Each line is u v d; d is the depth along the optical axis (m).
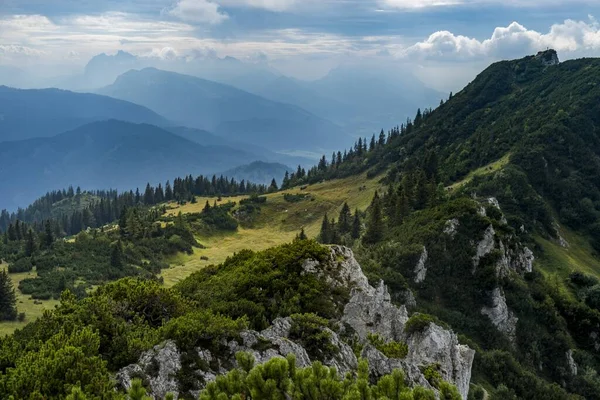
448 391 17.20
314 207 187.25
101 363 21.92
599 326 81.12
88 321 27.91
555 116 153.88
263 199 193.00
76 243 114.38
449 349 39.34
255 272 43.00
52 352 22.19
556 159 135.88
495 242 84.12
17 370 20.77
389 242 90.25
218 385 16.91
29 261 96.31
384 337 39.28
